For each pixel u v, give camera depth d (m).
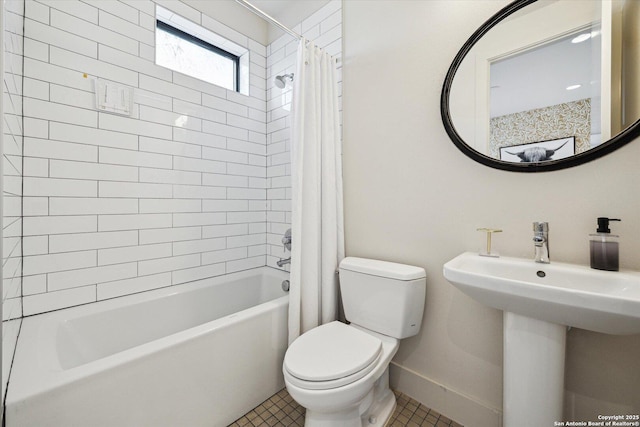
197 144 1.88
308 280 1.51
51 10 1.31
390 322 1.28
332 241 1.60
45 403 0.80
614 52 0.91
